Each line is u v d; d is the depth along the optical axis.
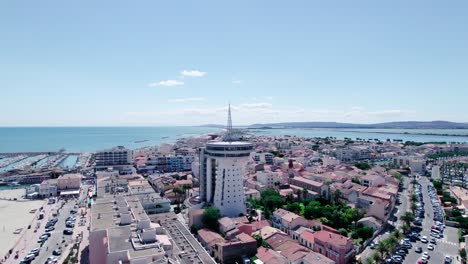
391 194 199.25
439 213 187.25
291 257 117.19
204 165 197.75
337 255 122.88
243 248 123.88
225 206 173.88
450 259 125.75
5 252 141.88
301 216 174.62
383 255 130.00
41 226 176.25
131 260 78.88
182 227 135.50
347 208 189.88
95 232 103.94
